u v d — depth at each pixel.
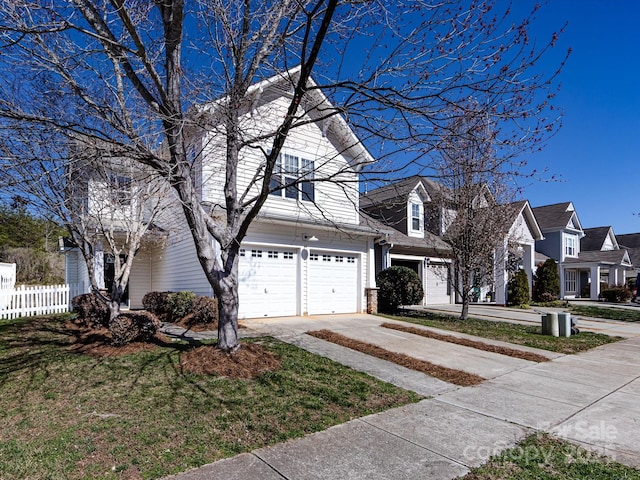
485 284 16.19
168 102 6.07
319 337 9.39
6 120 5.81
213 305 10.24
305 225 12.48
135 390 5.50
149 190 8.66
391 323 11.98
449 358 8.28
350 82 5.46
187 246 12.86
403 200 8.05
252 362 6.75
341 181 6.28
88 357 7.00
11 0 4.95
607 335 12.36
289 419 4.83
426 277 19.94
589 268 30.34
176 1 5.38
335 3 4.73
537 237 25.61
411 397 5.86
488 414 5.28
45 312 12.45
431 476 3.65
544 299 23.78
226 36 6.59
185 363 6.59
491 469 3.80
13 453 3.86
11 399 5.25
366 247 14.77
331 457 3.97
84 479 3.45
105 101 6.19
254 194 12.11
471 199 14.16
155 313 11.93
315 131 13.67
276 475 3.60
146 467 3.66
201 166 9.82
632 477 3.71
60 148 6.88
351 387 6.08
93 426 4.45
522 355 8.85
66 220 8.40
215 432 4.40
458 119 5.82
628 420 5.13
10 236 23.05
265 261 12.11
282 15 6.44
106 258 15.13
